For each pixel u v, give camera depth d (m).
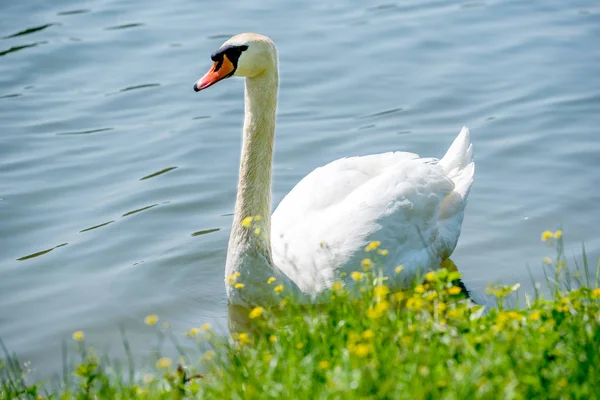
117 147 15.98
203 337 9.88
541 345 7.76
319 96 17.50
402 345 7.92
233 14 20.83
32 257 13.05
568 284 10.20
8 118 16.89
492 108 16.95
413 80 18.02
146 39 19.67
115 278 12.52
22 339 11.16
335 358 8.05
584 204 13.94
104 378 8.26
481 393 7.05
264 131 11.44
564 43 19.23
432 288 10.30
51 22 20.41
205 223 13.86
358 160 12.87
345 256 11.53
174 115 16.98
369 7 21.28
